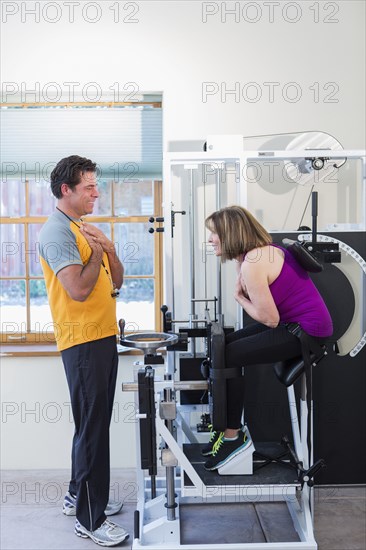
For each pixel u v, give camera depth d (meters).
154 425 2.18
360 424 2.84
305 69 3.18
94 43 3.16
